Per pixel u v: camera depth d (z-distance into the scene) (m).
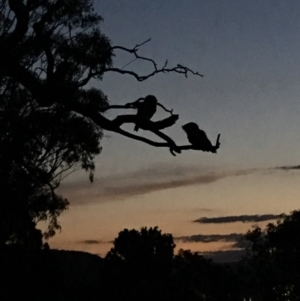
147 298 43.50
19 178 19.77
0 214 19.97
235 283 70.00
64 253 45.22
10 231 21.11
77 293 38.72
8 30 18.23
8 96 18.38
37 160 20.70
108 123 14.95
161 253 50.62
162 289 44.78
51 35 19.56
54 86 17.19
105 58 19.84
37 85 17.33
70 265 43.72
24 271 23.88
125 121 14.66
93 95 19.34
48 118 19.53
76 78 19.53
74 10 19.64
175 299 45.50
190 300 46.56
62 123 20.38
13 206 19.80
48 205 22.14
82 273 43.59
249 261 78.88
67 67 17.98
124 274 45.31
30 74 17.38
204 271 63.19
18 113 18.70
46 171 21.50
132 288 43.22
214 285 66.25
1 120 18.41
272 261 77.75
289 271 76.31
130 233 50.53
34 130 19.31
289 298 76.12
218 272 66.88
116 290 42.34
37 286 24.94
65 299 30.22
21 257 23.55
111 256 48.72
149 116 14.10
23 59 18.73
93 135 21.28
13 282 23.55
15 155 18.91
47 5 19.06
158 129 14.06
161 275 49.12
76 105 16.45
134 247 49.44
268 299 76.19
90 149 21.72
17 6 17.39
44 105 17.86
